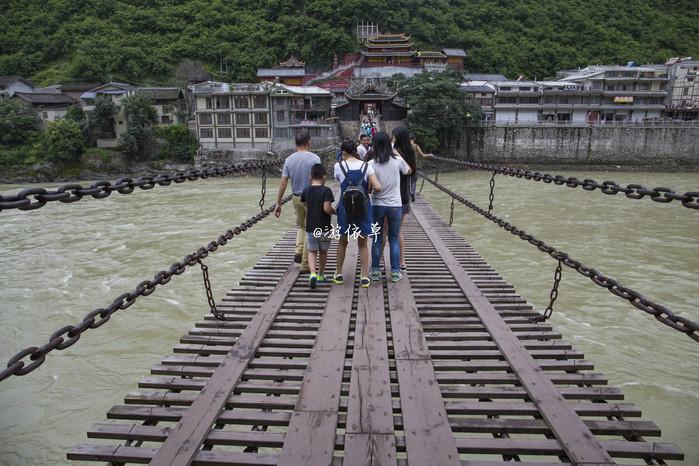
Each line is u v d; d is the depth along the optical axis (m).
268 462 2.75
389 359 3.98
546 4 69.94
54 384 7.77
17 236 17.56
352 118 41.50
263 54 56.16
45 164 37.62
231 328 4.69
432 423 3.07
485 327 4.58
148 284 3.71
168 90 44.44
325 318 4.68
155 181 3.82
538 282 11.79
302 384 3.52
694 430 6.36
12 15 59.38
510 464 2.74
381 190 5.40
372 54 50.88
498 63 57.97
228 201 24.95
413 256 7.29
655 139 41.75
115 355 8.60
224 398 3.33
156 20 59.44
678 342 8.80
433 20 62.25
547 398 3.34
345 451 2.81
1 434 6.66
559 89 46.78
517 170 6.21
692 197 3.07
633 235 16.77
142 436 3.01
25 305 10.98
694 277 12.26
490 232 16.88
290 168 5.88
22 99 43.38
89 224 19.58
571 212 21.05
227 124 38.91
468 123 41.38
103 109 39.00
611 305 10.42
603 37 64.88
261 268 6.50
